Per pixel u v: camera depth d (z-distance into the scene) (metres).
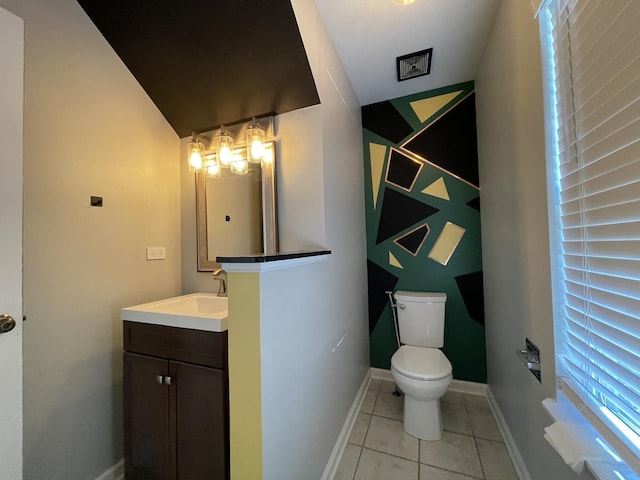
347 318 1.82
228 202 1.74
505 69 1.38
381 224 2.39
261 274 0.91
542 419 1.07
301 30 1.25
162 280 1.74
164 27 1.35
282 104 1.52
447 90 2.20
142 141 1.63
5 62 0.86
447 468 1.40
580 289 0.82
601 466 0.67
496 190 1.61
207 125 1.77
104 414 1.39
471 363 2.11
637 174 0.58
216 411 1.09
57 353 1.22
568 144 0.86
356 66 1.90
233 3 1.20
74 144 1.30
